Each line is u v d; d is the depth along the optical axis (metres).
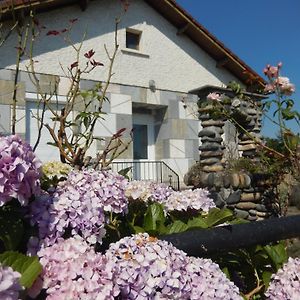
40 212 1.17
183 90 8.31
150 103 7.71
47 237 1.15
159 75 8.00
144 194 1.84
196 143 8.22
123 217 1.68
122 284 1.02
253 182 4.96
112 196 1.34
